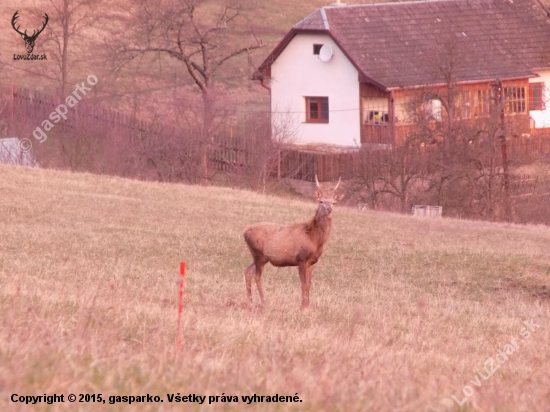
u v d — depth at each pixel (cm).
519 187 15625
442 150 15400
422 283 8812
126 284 6719
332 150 19288
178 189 13538
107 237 9575
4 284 5378
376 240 10706
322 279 8588
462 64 19562
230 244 9869
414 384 3716
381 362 4244
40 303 4503
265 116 19588
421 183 15838
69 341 3612
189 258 9069
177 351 3706
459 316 6819
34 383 2959
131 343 3981
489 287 8838
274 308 6247
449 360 4756
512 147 17112
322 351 4297
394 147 15675
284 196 17700
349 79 19875
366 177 15588
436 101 19038
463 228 12075
